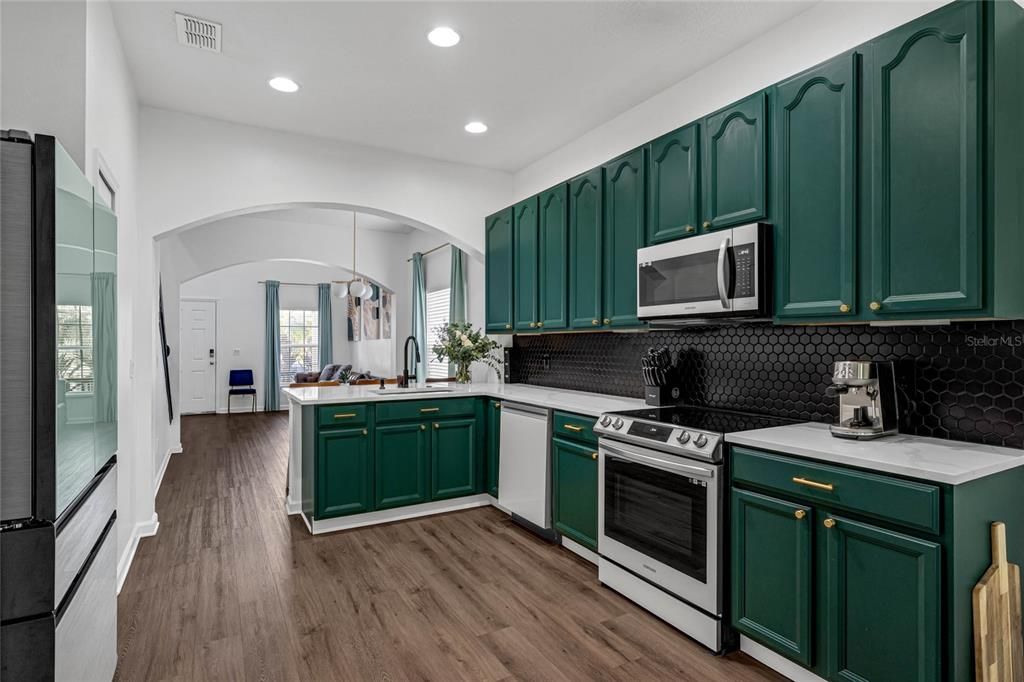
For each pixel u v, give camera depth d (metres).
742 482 1.99
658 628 2.23
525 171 4.54
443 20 2.48
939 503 1.45
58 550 1.21
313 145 3.86
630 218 2.90
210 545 3.11
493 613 2.35
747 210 2.25
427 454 3.64
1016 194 1.62
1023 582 1.66
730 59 2.76
